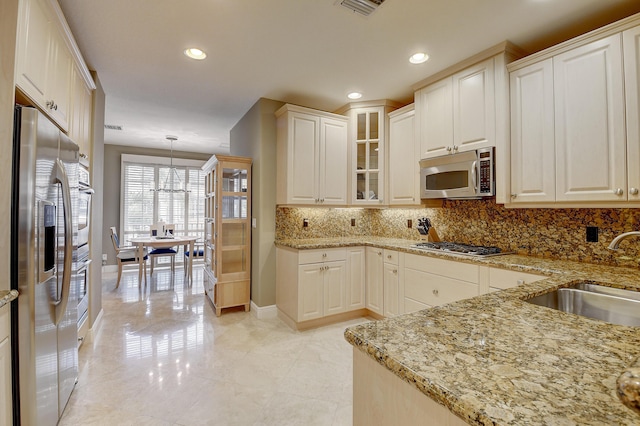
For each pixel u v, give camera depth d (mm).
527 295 1253
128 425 1672
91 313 2730
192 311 3572
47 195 1449
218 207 3457
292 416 1768
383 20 2012
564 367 646
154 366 2301
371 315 3361
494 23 2027
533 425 460
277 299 3436
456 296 2361
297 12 1942
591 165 1822
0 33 1292
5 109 1282
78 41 2273
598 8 1858
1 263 1283
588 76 1837
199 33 2176
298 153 3252
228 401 1896
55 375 1592
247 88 3131
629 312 1328
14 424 1311
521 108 2162
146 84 3031
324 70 2725
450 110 2625
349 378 2172
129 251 4926
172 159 6266
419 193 2977
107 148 5746
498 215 2635
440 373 621
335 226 3863
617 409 499
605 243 1990
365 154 3514
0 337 1217
